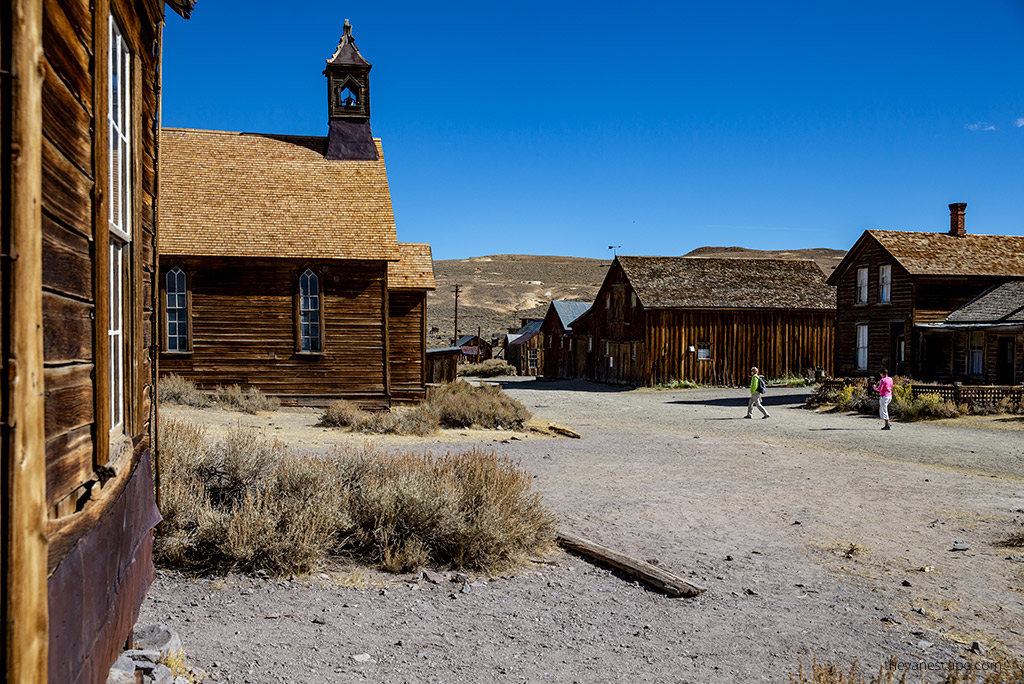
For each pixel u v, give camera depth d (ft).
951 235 120.26
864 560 29.53
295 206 83.87
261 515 25.53
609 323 161.89
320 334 79.82
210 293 77.97
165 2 18.48
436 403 74.49
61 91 8.63
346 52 93.97
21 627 6.52
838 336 124.57
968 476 48.98
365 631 20.30
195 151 87.51
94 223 10.30
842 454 58.80
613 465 50.75
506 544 27.22
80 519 9.08
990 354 98.78
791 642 21.16
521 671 18.37
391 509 27.30
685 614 23.38
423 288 87.86
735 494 41.86
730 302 142.72
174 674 15.83
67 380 8.93
